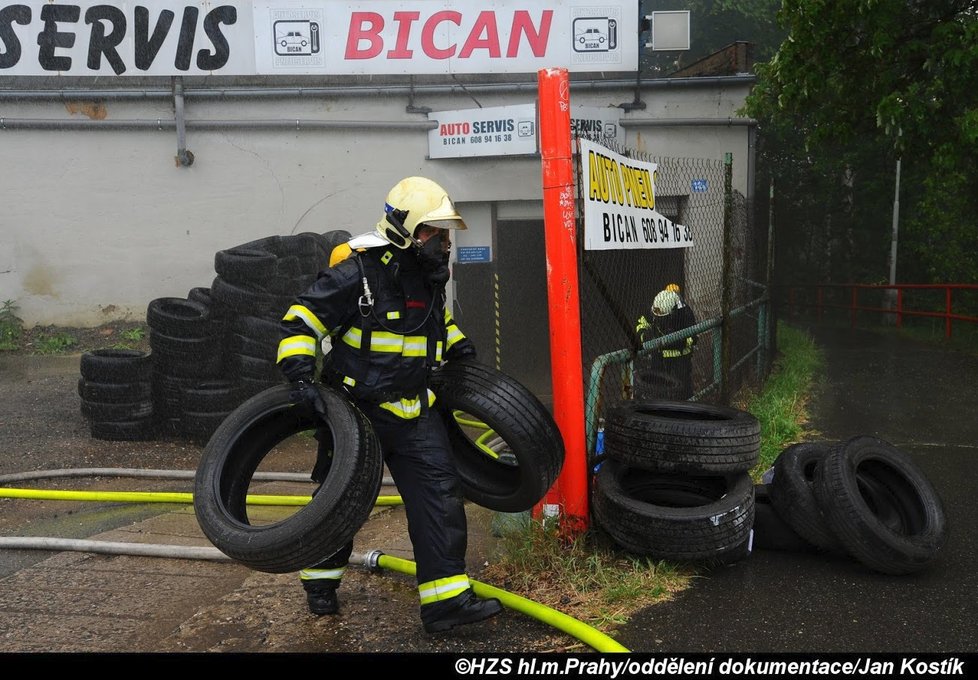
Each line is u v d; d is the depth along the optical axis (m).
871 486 4.52
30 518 5.54
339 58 11.12
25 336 11.78
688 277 10.68
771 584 4.07
